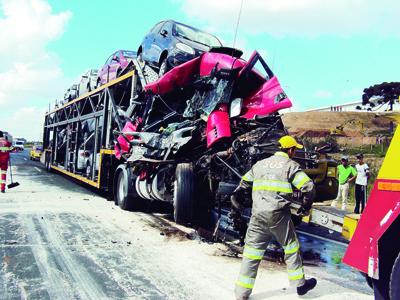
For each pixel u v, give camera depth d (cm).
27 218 770
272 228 408
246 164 621
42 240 612
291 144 427
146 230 738
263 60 701
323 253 662
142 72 959
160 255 573
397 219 309
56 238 631
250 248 416
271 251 643
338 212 475
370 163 1459
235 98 698
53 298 399
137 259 547
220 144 681
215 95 704
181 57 826
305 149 696
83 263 514
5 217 765
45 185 1449
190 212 695
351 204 1332
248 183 445
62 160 1914
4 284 429
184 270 511
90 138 1339
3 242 588
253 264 412
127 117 1004
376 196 319
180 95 843
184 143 700
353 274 536
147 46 973
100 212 909
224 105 691
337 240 778
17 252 543
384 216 310
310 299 424
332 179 681
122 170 997
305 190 406
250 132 657
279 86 675
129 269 502
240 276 415
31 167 2431
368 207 324
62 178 1806
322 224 484
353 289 467
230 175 645
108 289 430
